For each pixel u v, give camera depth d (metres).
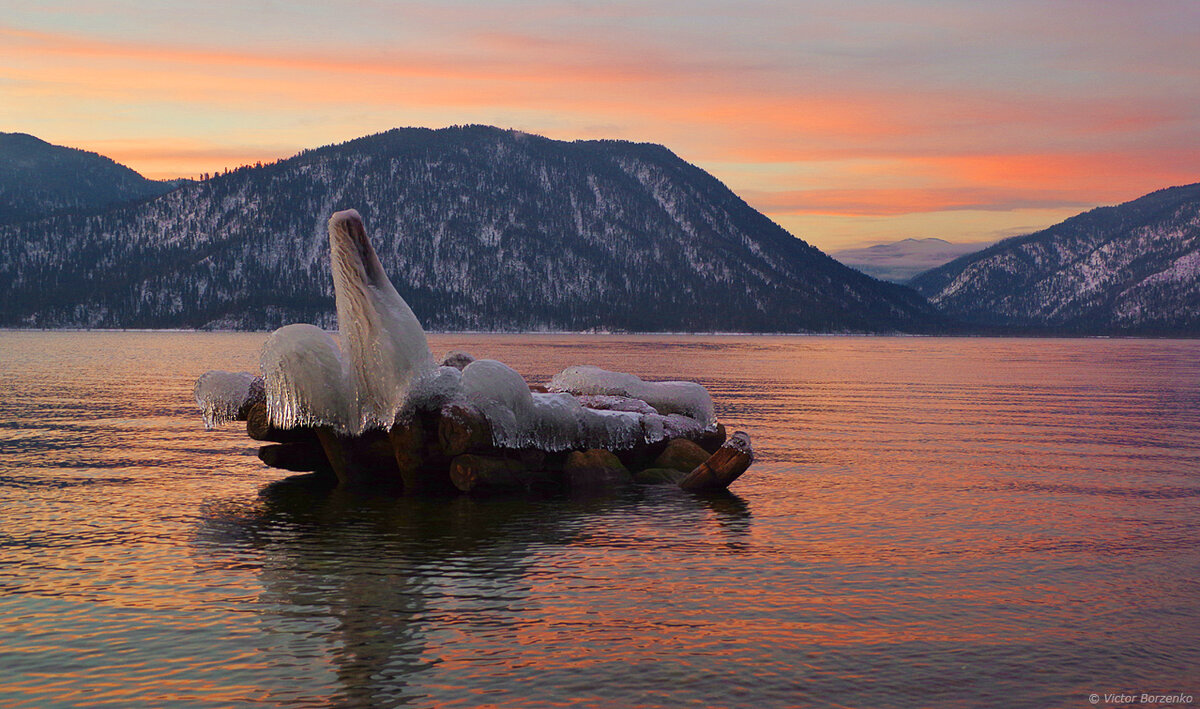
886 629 13.76
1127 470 29.84
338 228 24.33
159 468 28.97
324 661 12.32
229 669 12.03
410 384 24.84
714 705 11.06
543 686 11.55
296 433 27.19
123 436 37.00
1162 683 11.88
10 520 20.80
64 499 23.39
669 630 13.64
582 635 13.39
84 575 16.27
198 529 20.17
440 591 15.54
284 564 17.20
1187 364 150.50
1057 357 193.88
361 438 26.02
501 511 22.59
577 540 19.41
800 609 14.66
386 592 15.45
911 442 37.69
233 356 140.12
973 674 12.09
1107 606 14.94
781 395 67.56
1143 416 51.16
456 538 19.52
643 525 20.98
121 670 11.98
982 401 62.81
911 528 20.67
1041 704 11.24
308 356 24.86
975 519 21.72
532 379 83.19
